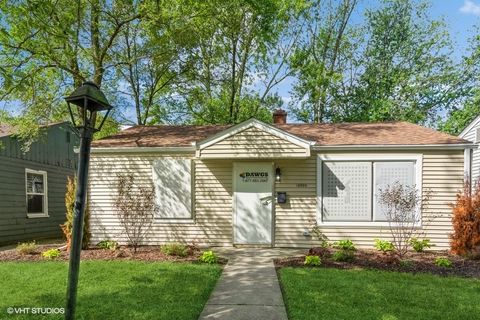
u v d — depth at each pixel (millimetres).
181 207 10055
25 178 12828
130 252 8688
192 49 14289
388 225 9523
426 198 9352
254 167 10016
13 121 11000
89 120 3795
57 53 10812
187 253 8453
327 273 6629
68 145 16016
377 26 23391
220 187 10070
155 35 11281
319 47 22297
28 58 9492
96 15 11047
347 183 9711
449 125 21531
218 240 9992
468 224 8602
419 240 9375
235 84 20016
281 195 9883
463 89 21688
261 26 18297
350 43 23000
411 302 5047
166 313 4551
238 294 5500
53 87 11719
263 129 9414
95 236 10086
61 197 15281
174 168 10117
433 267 7320
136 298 5152
